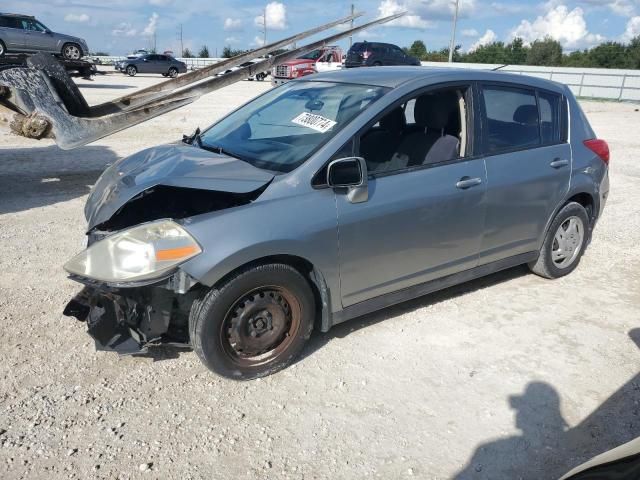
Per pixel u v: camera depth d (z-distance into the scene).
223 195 3.27
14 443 2.78
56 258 5.06
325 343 3.79
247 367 3.29
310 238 3.21
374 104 3.55
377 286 3.68
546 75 30.69
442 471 2.71
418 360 3.63
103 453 2.74
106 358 3.52
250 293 3.18
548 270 4.85
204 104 18.66
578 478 1.68
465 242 4.05
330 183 3.20
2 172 8.34
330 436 2.92
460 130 4.01
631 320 4.26
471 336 3.94
